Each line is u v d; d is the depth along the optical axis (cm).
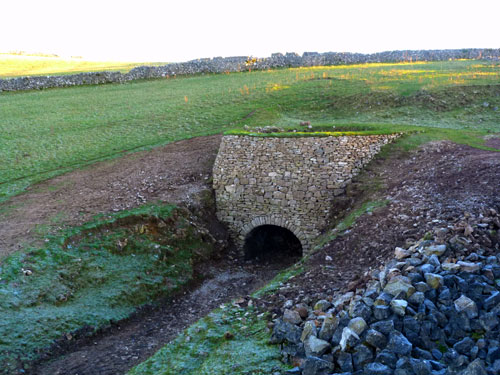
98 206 1919
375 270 1081
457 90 3111
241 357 936
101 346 1248
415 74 3822
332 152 2062
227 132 2275
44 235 1641
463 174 1602
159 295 1555
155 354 1055
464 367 750
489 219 1124
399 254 1090
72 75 4441
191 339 1082
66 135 2975
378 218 1486
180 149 2634
